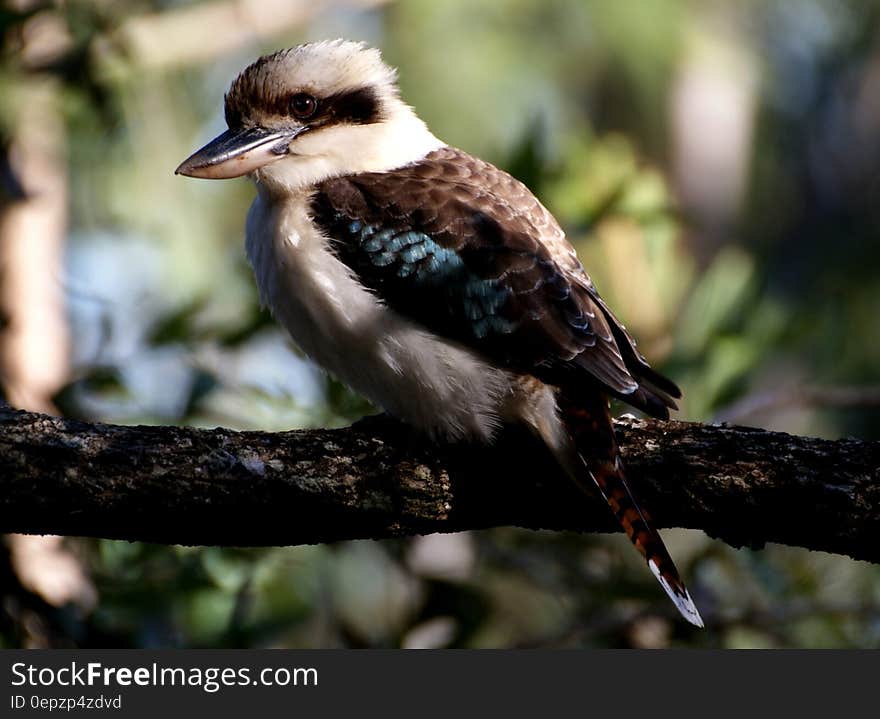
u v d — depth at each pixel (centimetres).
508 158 1117
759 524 768
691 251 2205
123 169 1433
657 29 1916
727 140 2192
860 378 1819
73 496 734
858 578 1072
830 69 2270
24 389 1084
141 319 1120
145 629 974
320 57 902
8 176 1098
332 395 1023
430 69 1809
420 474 775
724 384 1107
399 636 1039
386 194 851
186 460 744
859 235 2189
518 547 1090
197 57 1525
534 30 1881
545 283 825
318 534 776
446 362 827
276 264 858
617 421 818
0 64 1073
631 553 1081
